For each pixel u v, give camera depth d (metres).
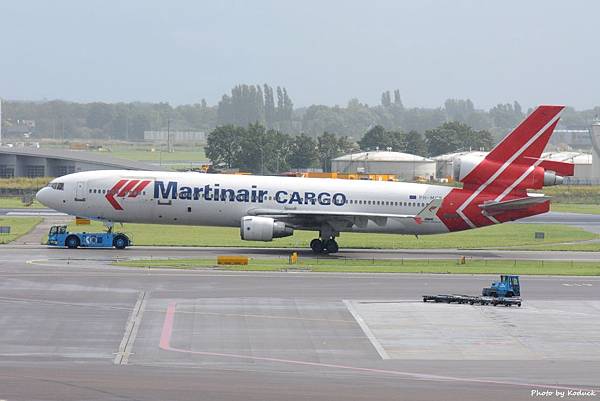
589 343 194.88
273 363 171.75
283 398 143.25
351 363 173.12
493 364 173.88
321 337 196.75
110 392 145.25
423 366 171.25
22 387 147.75
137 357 175.00
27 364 166.88
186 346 185.75
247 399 142.25
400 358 178.25
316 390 149.00
